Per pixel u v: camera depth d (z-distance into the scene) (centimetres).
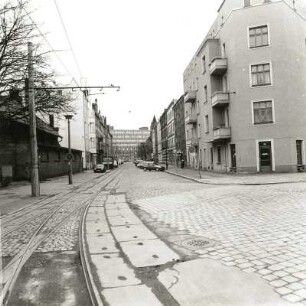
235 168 3231
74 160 5412
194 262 582
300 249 620
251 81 3144
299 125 3145
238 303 416
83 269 577
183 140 6038
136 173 4716
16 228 980
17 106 2039
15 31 1442
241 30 3180
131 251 673
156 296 454
